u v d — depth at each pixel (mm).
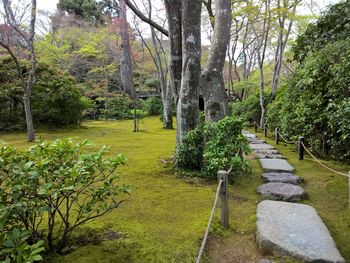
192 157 4465
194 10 4336
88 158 2039
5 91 10281
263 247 2283
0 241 1617
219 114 5355
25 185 1745
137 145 7406
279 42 11984
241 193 3686
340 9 5766
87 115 17422
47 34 17062
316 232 2408
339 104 4320
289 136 6734
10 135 9578
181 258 2145
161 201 3301
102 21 20125
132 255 2152
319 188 3850
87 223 2611
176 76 4863
